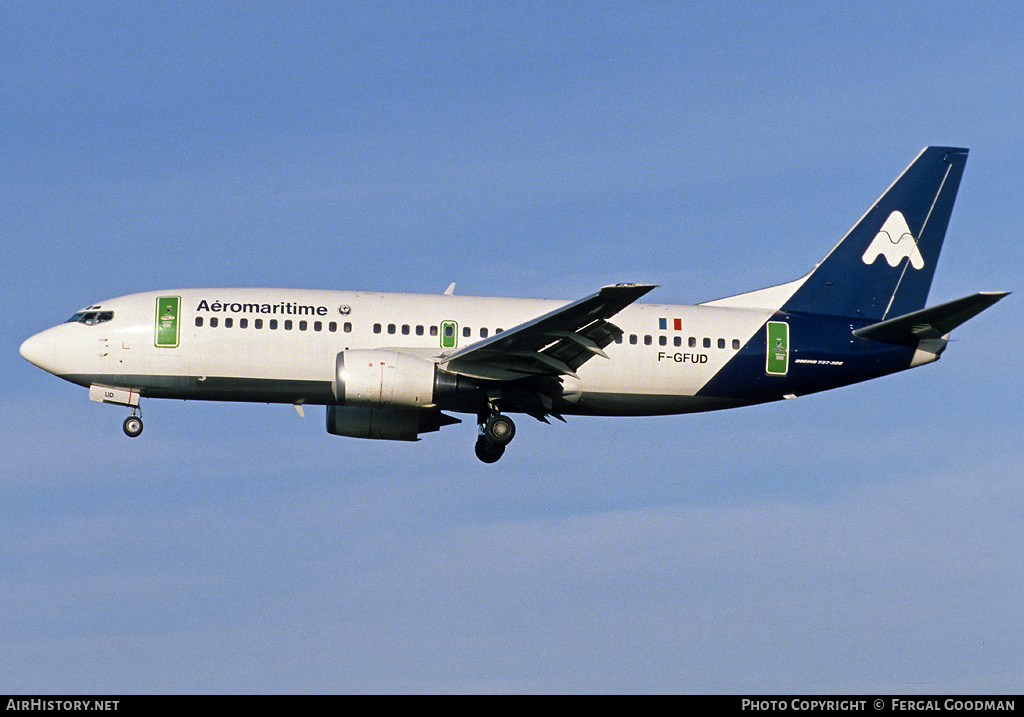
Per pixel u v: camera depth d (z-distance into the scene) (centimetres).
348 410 13712
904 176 14262
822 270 14075
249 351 12825
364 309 13088
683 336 13425
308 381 12912
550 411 13375
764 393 13662
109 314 13000
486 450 13888
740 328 13588
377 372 12462
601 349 12412
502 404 13138
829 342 13712
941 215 14212
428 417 13788
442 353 12975
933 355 13775
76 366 12838
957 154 14275
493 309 13275
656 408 13550
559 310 11575
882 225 14175
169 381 12888
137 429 13188
